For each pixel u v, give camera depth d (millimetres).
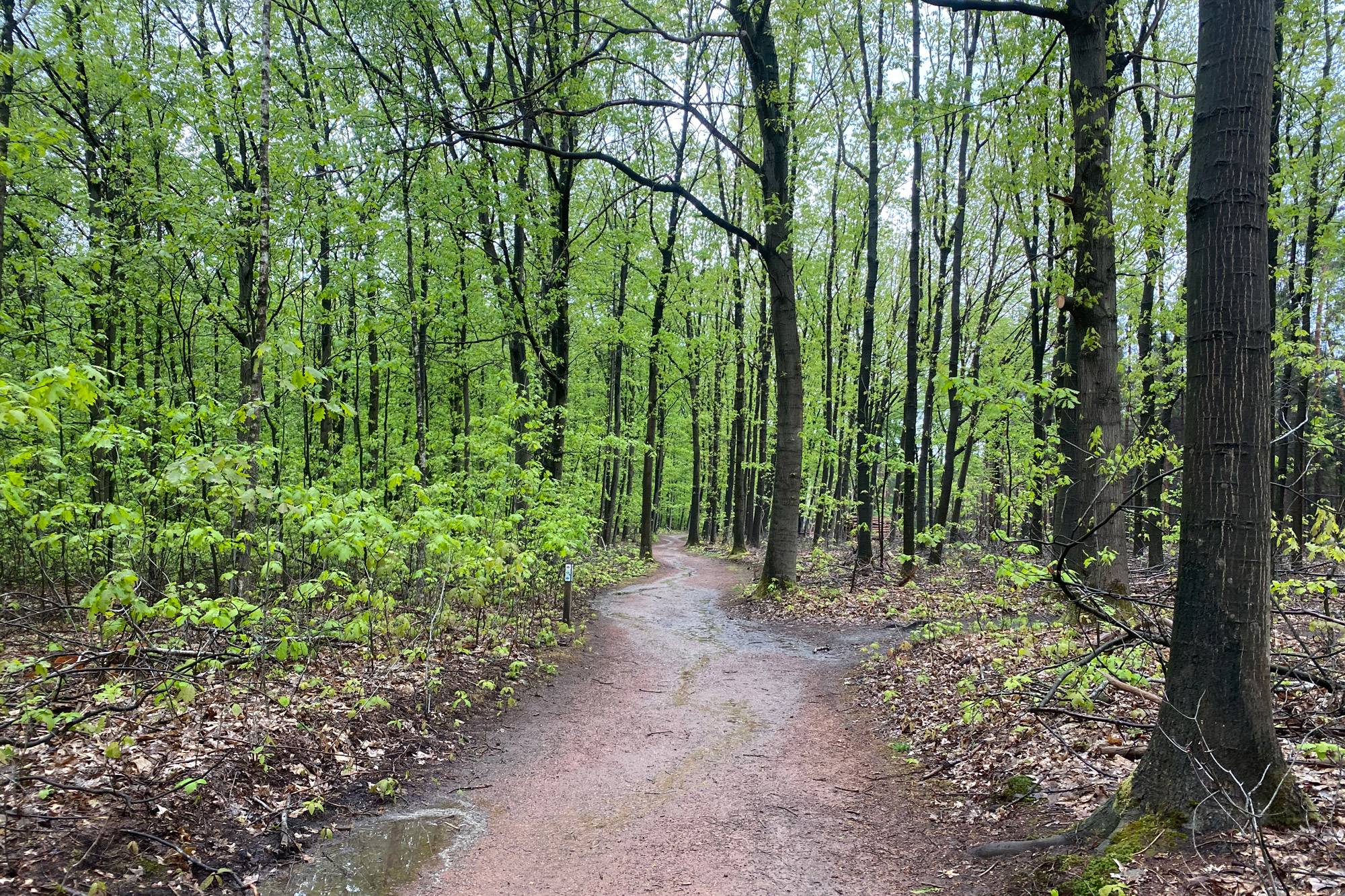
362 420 18953
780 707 8469
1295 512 12391
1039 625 9141
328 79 12539
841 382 25266
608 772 6469
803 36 15906
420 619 10117
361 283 12242
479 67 15359
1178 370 14008
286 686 6969
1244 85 3566
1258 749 3535
